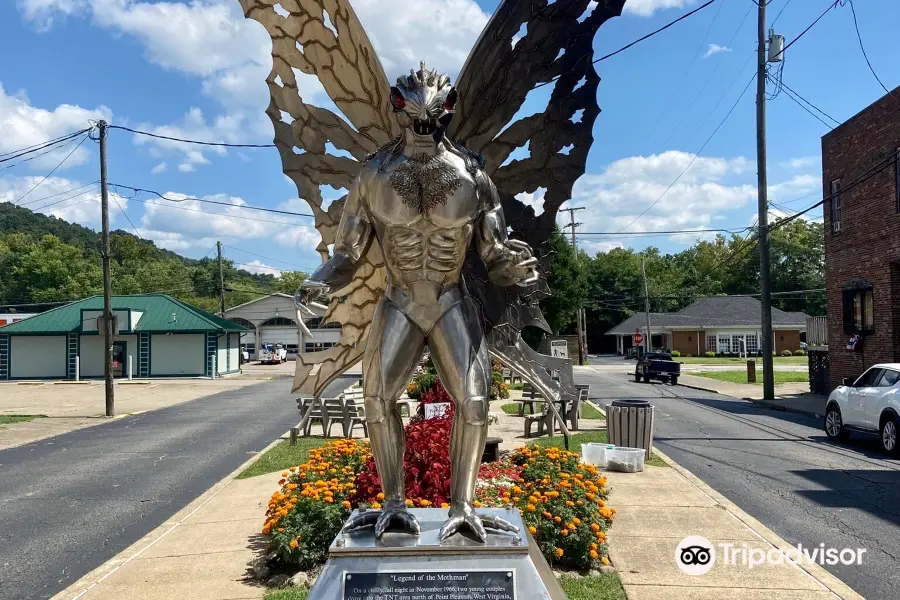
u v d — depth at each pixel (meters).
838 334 18.78
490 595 2.83
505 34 3.44
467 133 3.55
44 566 5.71
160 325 33.50
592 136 3.55
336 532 5.13
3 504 7.96
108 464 10.60
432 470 5.56
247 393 24.48
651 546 5.62
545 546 5.01
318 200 3.73
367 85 3.57
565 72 3.53
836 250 18.89
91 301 34.56
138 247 67.38
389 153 3.16
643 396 21.11
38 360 32.97
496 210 3.25
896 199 15.89
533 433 12.32
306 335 3.05
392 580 2.85
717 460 10.12
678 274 69.62
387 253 3.19
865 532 6.32
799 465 9.73
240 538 6.03
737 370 35.03
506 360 3.59
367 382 3.19
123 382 30.47
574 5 3.47
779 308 60.81
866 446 11.47
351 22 3.48
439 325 3.16
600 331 67.19
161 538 6.13
